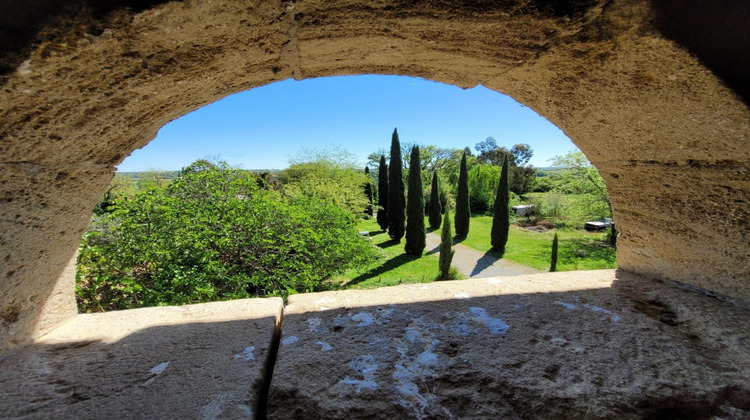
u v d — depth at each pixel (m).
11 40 0.58
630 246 1.63
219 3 0.67
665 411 0.82
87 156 0.99
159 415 0.76
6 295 0.96
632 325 1.15
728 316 1.17
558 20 0.84
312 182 12.41
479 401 0.84
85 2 0.58
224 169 5.12
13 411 0.77
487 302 1.34
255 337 1.10
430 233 16.66
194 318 1.25
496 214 12.73
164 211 4.07
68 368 0.94
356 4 0.77
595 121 1.29
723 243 1.24
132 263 3.47
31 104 0.71
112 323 1.21
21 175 0.83
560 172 13.55
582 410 0.82
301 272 4.80
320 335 1.12
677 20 0.76
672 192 1.32
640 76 0.96
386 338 1.10
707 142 1.06
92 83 0.75
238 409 0.78
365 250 7.22
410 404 0.83
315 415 0.79
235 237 4.43
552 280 1.56
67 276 1.22
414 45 1.01
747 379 0.89
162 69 0.83
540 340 1.07
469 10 0.82
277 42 0.90
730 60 0.79
